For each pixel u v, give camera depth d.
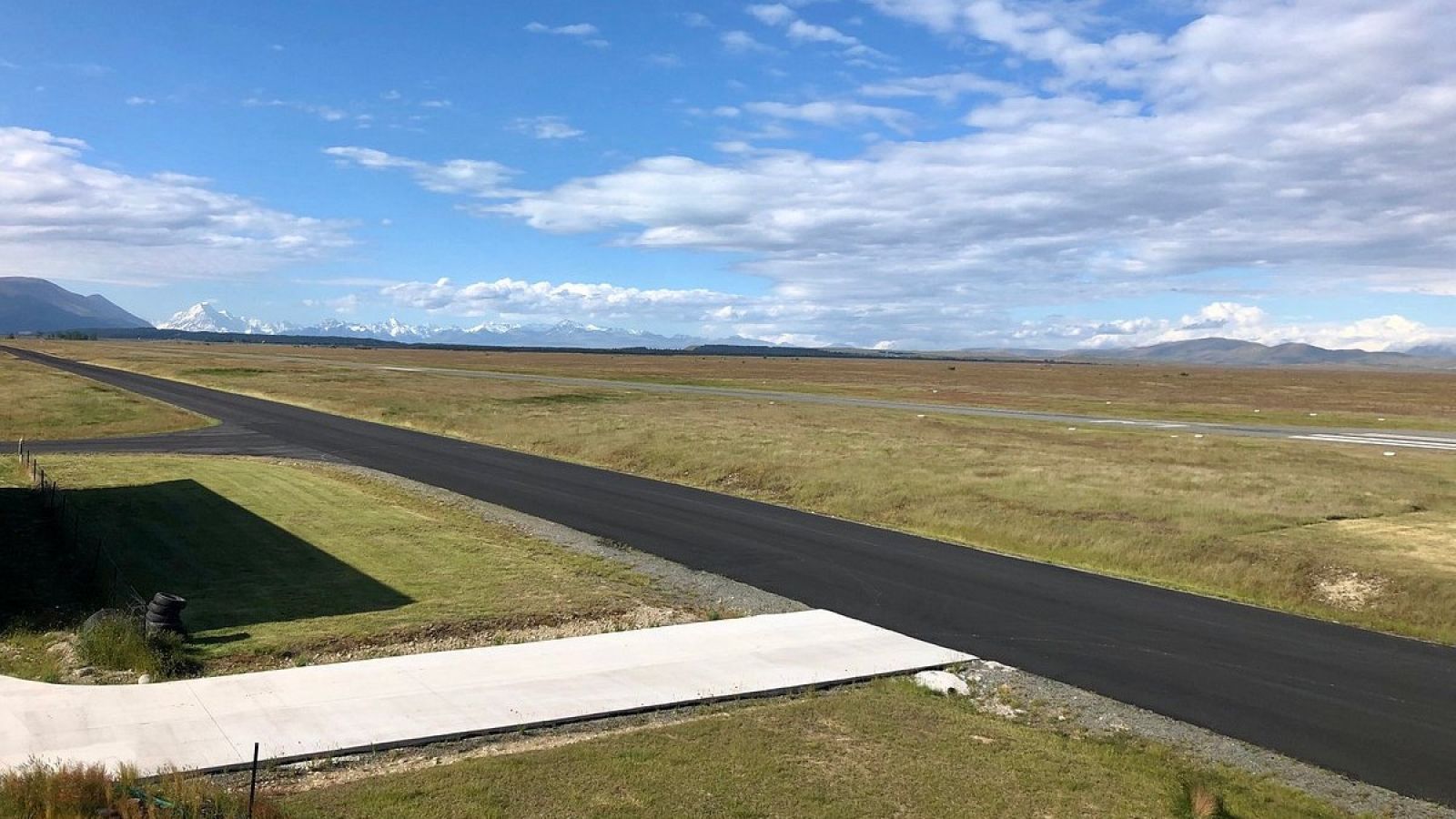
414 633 11.66
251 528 17.86
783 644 11.72
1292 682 11.02
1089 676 11.04
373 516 19.41
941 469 27.47
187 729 8.27
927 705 9.78
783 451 30.52
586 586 14.33
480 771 7.64
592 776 7.62
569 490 24.02
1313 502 23.12
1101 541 18.50
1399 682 11.08
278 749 7.89
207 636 11.34
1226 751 8.97
